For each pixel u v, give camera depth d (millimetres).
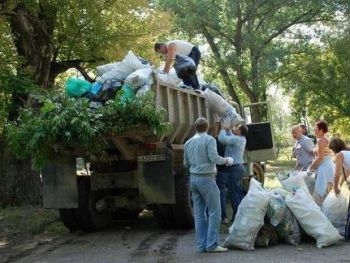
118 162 9117
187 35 32188
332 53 36750
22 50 12797
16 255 7652
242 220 7016
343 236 7461
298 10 33781
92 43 14000
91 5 13664
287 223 7156
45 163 8188
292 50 34406
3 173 12680
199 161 6984
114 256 7141
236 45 32469
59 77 16031
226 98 12039
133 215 10695
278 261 6277
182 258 6742
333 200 7652
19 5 12594
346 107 36875
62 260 7102
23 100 11898
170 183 8344
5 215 11188
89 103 8125
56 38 13883
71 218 9188
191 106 9672
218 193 7016
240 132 9156
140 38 14898
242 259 6457
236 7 31047
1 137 12453
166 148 8414
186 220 8891
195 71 9930
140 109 7711
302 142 9688
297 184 7629
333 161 8305
